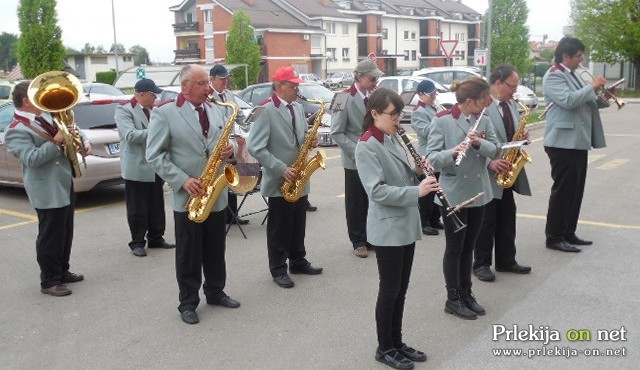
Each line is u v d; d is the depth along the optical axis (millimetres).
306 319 4660
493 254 6203
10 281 5645
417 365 3900
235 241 6824
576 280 5273
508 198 5379
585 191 8711
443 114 4590
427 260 5957
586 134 5832
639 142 13766
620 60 32562
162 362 4031
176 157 4602
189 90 4590
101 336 4449
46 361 4082
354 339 4289
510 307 4766
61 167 5195
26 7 28328
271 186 5293
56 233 5227
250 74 42531
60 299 5176
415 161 3846
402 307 3936
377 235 3742
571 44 5715
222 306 4957
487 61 19016
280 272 5426
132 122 6230
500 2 41344
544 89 5844
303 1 56531
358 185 6090
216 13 51750
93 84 16328
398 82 19359
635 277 5309
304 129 5504
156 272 5844
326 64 55781
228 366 3951
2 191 9820
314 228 7266
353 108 6008
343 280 5500
